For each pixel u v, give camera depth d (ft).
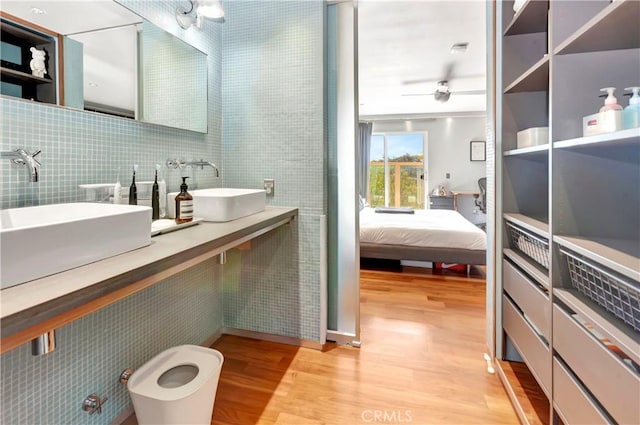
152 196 4.94
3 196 3.31
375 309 8.69
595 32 3.15
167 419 3.71
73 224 2.53
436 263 12.44
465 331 7.45
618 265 2.57
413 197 21.31
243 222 4.88
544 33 5.38
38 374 3.56
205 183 6.68
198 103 6.31
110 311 4.46
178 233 4.03
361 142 20.63
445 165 20.75
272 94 6.79
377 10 8.10
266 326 7.07
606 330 2.72
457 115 20.04
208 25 6.60
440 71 12.37
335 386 5.51
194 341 6.33
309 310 6.76
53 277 2.35
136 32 4.90
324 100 6.60
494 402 5.09
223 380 5.69
